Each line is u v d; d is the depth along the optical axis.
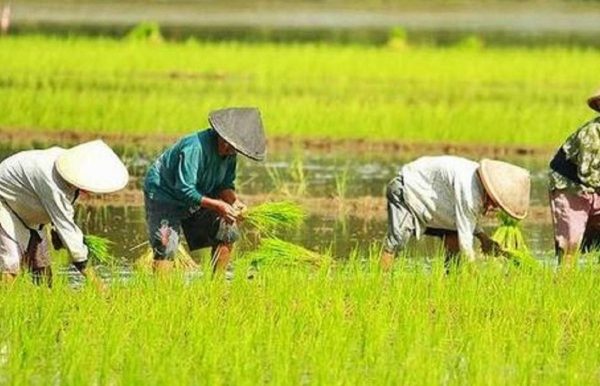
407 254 31.80
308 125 53.09
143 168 44.88
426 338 22.08
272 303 24.34
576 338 22.81
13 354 20.88
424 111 55.75
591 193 28.81
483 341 21.84
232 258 30.55
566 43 103.62
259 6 152.38
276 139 51.56
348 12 147.38
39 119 52.03
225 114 26.11
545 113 56.12
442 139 52.22
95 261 29.59
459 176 26.81
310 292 24.72
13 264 25.14
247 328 22.17
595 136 28.38
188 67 75.19
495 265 26.67
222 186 27.11
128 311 23.19
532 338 22.48
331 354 20.95
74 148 24.97
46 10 132.12
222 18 130.38
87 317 22.67
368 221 37.88
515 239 29.83
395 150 50.81
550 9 160.88
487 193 26.48
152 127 52.31
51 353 21.20
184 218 27.08
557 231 28.97
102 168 24.70
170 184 26.67
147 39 88.06
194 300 23.91
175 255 26.89
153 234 26.83
